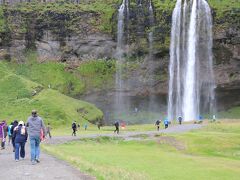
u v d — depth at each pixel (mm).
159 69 98438
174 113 97250
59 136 51781
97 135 51188
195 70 97812
